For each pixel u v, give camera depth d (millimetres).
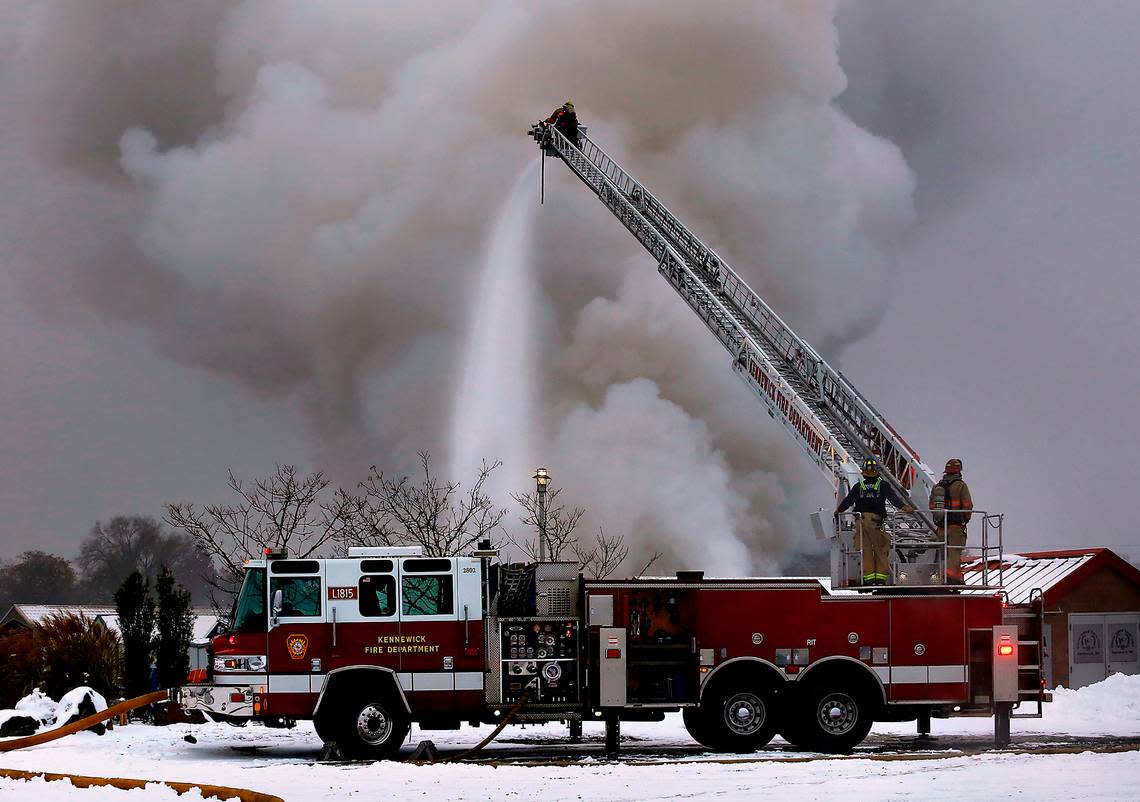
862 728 15531
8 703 25500
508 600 15586
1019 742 16641
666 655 15391
